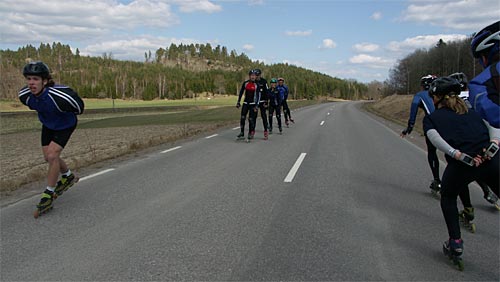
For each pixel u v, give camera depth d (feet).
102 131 67.82
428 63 227.81
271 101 48.60
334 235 14.61
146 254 12.89
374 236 14.55
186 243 13.79
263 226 15.51
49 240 14.11
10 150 50.31
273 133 50.19
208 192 20.58
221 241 13.97
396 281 11.22
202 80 433.89
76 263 12.26
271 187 21.71
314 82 504.43
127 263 12.25
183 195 19.99
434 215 17.04
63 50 494.18
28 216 16.83
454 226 12.03
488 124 11.37
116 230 15.05
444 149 11.59
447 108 12.18
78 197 19.69
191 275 11.45
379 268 11.99
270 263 12.25
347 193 20.57
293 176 24.54
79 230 15.07
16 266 12.10
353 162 29.63
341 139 44.32
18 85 302.86
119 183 22.62
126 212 17.25
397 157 32.09
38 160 39.42
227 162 29.27
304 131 53.26
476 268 12.11
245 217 16.58
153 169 26.73
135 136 56.29
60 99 16.57
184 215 16.80
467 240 14.39
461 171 11.75
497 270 11.99
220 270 11.77
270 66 585.22
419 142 42.80
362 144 40.11
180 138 45.32
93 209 17.70
